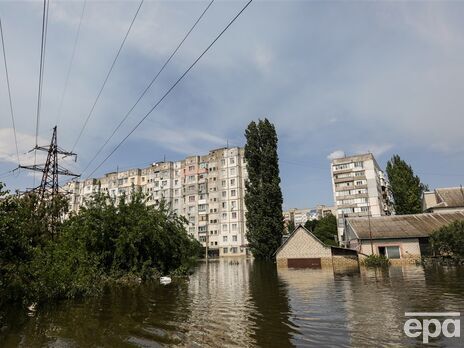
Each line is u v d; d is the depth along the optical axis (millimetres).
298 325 11844
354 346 9367
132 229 29438
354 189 89875
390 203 74312
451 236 36969
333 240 84938
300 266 41250
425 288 19703
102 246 28938
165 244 31516
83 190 125500
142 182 114188
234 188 95312
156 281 27891
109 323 12641
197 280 29031
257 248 52906
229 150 98438
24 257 15242
